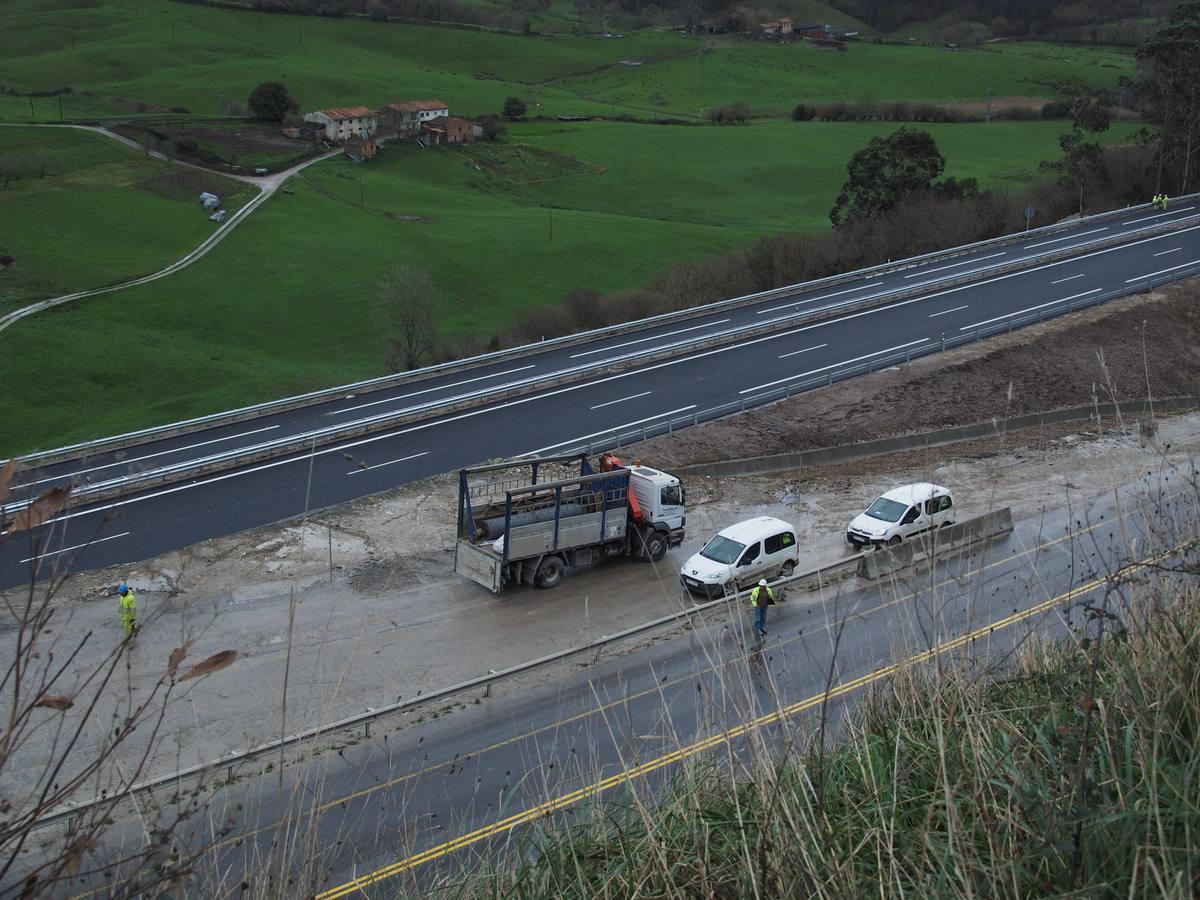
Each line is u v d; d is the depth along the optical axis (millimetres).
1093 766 4512
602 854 5191
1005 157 117750
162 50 158500
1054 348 41250
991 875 4035
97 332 68938
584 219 100750
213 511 26438
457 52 180250
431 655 19625
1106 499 24375
